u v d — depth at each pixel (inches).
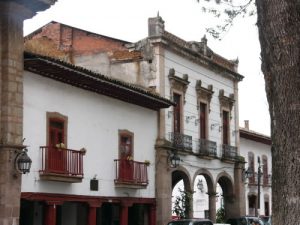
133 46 1142.3
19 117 706.2
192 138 1214.3
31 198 743.1
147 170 1041.5
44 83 794.2
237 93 1466.5
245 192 1567.4
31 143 756.6
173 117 1143.0
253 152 1700.3
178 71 1178.6
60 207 952.3
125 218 960.3
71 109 850.8
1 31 703.1
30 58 736.3
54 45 1140.5
